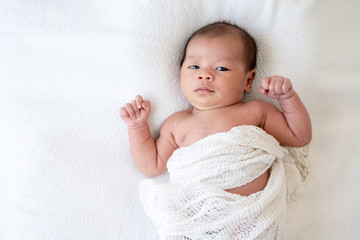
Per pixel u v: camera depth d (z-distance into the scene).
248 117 1.18
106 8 1.23
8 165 1.17
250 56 1.23
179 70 1.29
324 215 1.24
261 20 1.26
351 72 1.30
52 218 1.15
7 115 1.19
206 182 1.05
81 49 1.22
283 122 1.18
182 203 1.04
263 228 0.99
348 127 1.29
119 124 1.25
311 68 1.27
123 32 1.21
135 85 1.23
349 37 1.30
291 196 1.24
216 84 1.15
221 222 0.98
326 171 1.27
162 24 1.22
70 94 1.22
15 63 1.21
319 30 1.25
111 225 1.20
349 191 1.26
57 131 1.20
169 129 1.25
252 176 1.07
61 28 1.23
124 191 1.24
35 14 1.23
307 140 1.18
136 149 1.23
